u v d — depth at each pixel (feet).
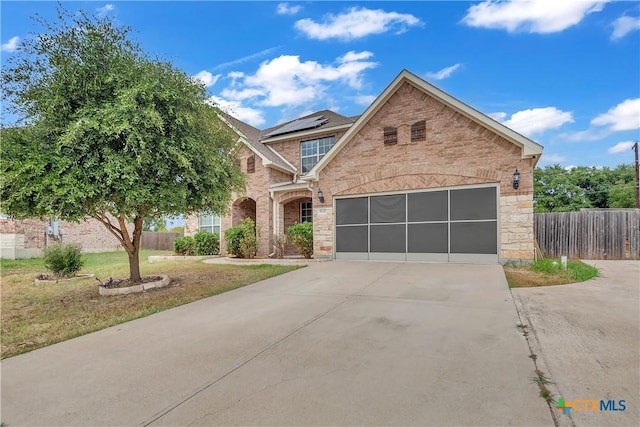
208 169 28.37
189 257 56.34
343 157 44.80
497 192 36.09
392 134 41.70
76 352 14.80
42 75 23.62
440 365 12.12
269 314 20.03
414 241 40.34
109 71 23.97
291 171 59.82
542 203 97.91
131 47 26.18
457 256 37.86
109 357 14.03
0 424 9.35
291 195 54.08
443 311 19.26
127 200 22.80
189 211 31.71
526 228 34.63
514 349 13.42
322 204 46.26
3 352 15.11
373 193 42.80
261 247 54.75
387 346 14.17
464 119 37.73
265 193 55.06
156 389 11.06
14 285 34.09
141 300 25.20
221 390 10.84
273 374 11.85
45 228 67.10
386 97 41.55
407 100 40.91
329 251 45.47
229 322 18.65
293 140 62.90
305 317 19.10
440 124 38.99
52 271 39.73
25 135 22.88
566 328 15.87
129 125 22.07
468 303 20.81
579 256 46.75
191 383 11.41
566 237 47.52
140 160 22.61
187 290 28.45
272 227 55.42
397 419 8.91
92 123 21.29
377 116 42.75
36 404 10.37
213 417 9.32
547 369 11.62
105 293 27.86
